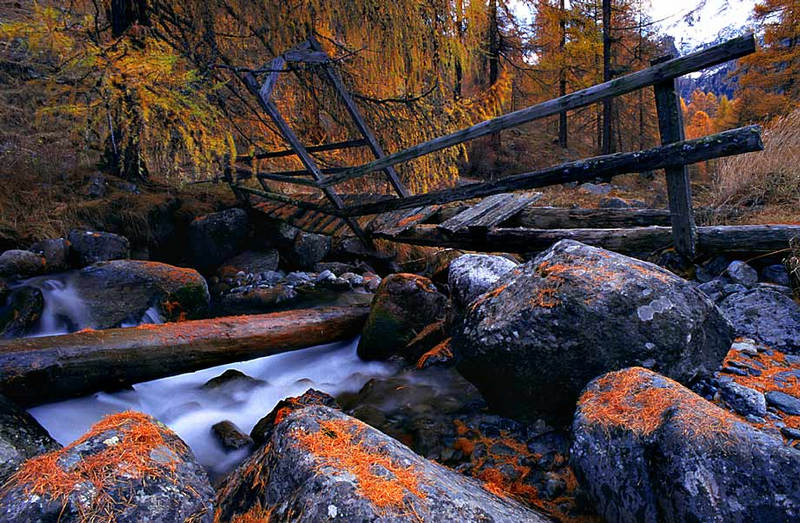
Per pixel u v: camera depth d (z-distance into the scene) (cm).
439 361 400
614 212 518
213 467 299
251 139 828
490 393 303
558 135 2848
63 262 630
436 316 446
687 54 349
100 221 717
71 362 318
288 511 156
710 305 274
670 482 166
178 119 603
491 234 553
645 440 182
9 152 698
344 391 389
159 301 546
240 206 877
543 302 271
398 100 742
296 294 726
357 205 702
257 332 406
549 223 569
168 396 391
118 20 735
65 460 157
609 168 411
